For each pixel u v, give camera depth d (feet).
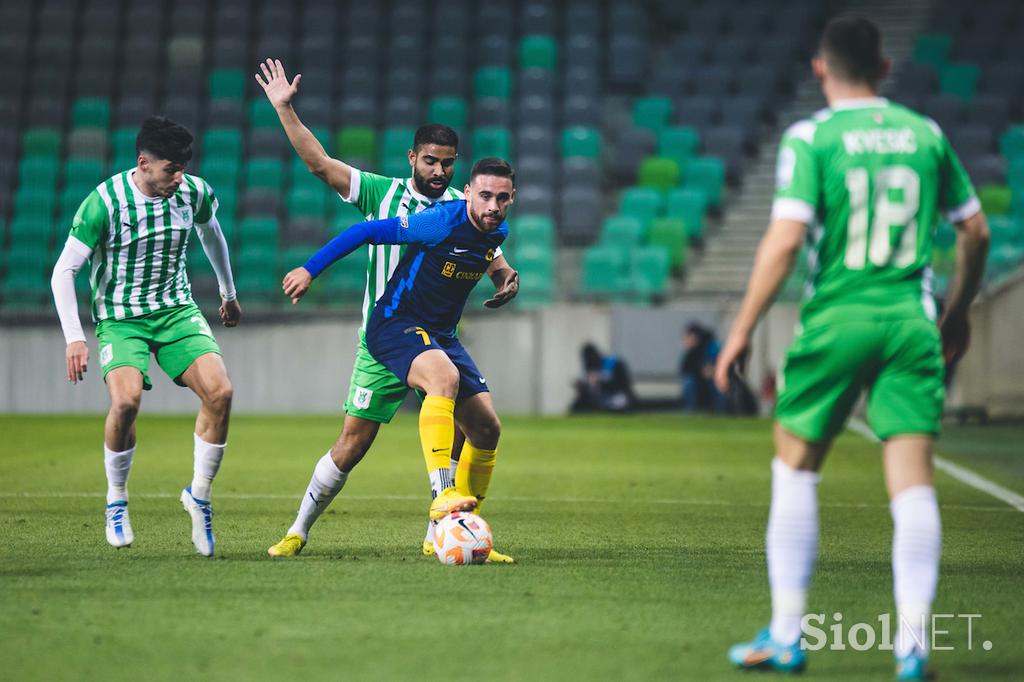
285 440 156.04
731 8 290.15
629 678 42.88
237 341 211.61
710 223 247.50
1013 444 159.63
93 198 67.41
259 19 279.28
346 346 210.79
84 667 43.93
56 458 130.72
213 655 45.60
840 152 44.24
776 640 44.24
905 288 44.32
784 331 210.79
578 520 87.66
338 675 42.93
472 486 69.97
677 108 265.13
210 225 70.90
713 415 206.69
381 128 258.98
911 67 269.44
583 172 248.11
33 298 217.36
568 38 281.74
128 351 67.97
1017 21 290.15
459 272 66.23
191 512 67.21
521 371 213.05
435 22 278.46
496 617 52.26
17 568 63.57
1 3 273.75
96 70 268.21
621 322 212.84
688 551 72.43
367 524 83.35
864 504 99.09
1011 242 231.71
